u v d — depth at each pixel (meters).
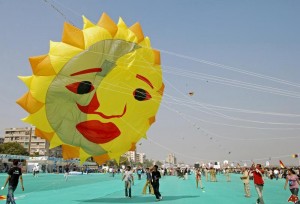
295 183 15.18
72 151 18.58
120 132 18.88
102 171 111.19
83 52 16.72
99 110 18.38
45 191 24.59
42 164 92.44
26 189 26.75
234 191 24.69
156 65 18.95
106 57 17.42
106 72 18.08
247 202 17.06
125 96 18.61
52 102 17.12
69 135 18.16
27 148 147.62
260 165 15.61
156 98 19.28
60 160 102.62
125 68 18.11
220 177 57.41
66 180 44.12
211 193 22.86
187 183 37.84
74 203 16.77
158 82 19.12
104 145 18.88
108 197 20.08
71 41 16.62
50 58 16.45
